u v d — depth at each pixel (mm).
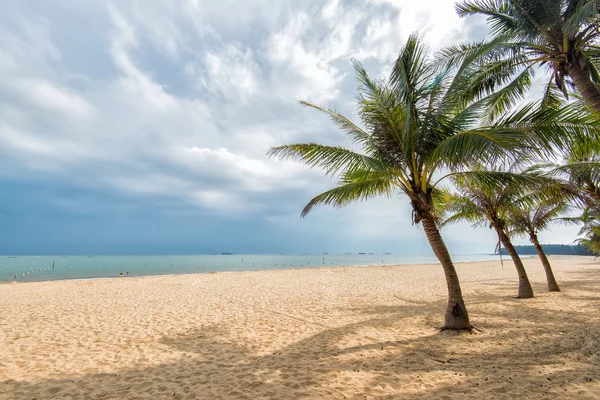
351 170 6223
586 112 4590
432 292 12797
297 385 3732
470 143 4676
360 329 6562
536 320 6910
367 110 6398
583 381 3488
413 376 3895
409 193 6160
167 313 8609
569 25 4676
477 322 6902
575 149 5242
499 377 3736
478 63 6051
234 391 3623
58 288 14250
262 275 22828
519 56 6117
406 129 5652
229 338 6059
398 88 5781
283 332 6477
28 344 5727
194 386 3799
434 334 5996
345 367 4316
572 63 5227
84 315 8336
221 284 16281
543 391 3301
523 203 9688
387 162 6348
